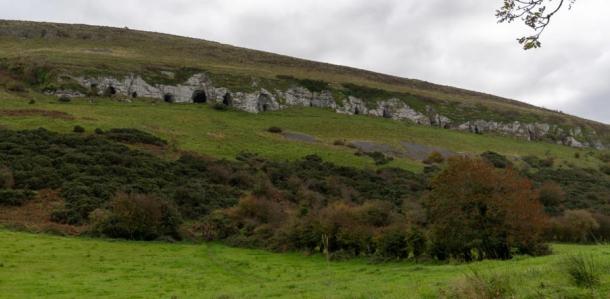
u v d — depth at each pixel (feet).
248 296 70.44
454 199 120.37
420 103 495.82
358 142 333.42
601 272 45.91
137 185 180.34
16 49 446.60
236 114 372.99
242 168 233.55
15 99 294.66
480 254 119.14
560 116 545.85
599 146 500.33
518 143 436.35
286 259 129.59
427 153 337.93
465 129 476.95
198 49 554.87
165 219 154.30
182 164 221.87
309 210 172.65
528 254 117.60
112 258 112.88
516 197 118.62
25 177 175.22
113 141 233.96
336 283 79.10
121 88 376.27
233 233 162.20
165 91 398.21
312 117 403.95
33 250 111.65
